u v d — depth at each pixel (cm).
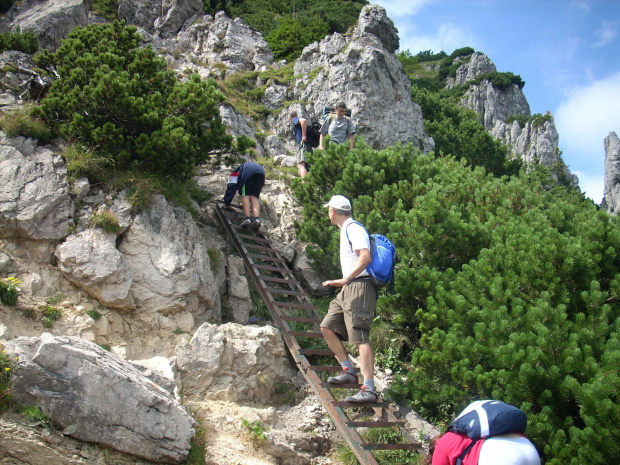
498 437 363
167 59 1773
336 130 1145
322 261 909
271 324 822
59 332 627
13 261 667
